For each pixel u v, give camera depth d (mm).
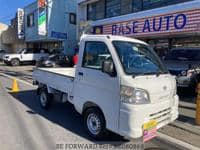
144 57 5781
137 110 4793
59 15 28062
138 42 6125
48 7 27219
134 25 16125
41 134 5992
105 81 5305
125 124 4879
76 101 6211
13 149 5137
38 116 7457
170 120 5652
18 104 8922
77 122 6949
